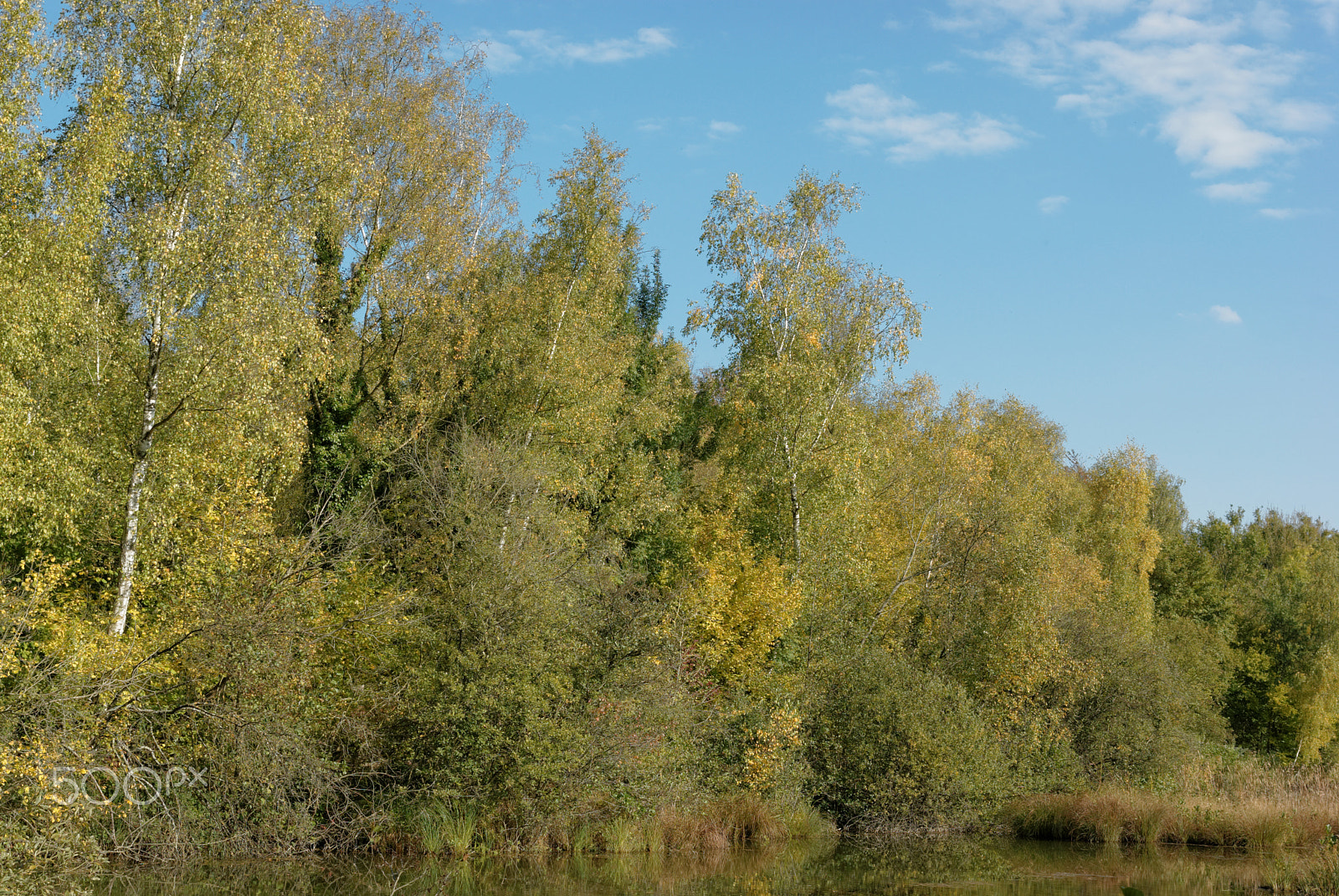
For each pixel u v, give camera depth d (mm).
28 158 17844
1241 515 79938
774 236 27719
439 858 16938
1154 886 16922
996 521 30547
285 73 20047
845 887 16594
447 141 28188
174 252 18062
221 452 18984
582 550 24469
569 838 18625
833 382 27594
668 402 34000
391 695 17641
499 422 27781
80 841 13789
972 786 23484
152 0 18781
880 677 24391
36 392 18938
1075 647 29969
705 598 23609
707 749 22109
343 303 25984
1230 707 43969
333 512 21094
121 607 17016
